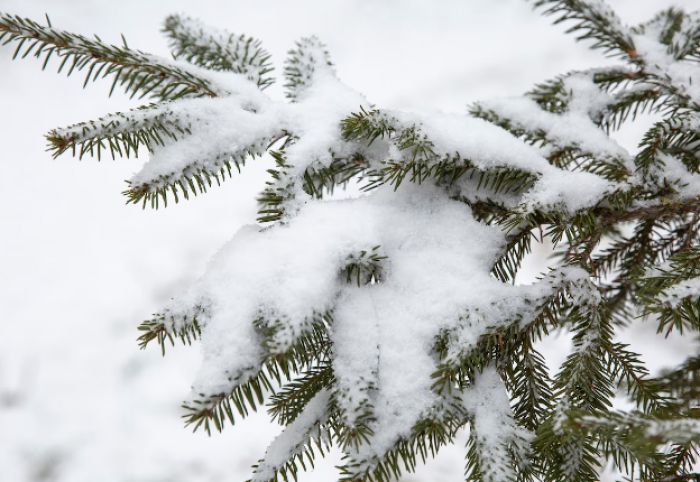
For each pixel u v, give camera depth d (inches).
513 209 54.2
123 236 136.4
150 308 120.8
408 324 53.2
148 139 54.4
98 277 127.7
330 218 54.3
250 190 141.9
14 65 168.2
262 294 52.7
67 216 142.3
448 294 53.7
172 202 142.0
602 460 70.4
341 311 53.4
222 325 52.4
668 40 59.3
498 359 53.9
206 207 139.8
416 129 54.6
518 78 146.6
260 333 52.4
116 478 96.0
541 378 54.2
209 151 54.6
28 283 127.8
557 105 58.6
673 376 56.1
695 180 54.9
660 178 55.0
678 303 51.1
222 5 180.7
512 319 53.6
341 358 52.7
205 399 51.6
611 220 55.2
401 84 154.4
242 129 55.1
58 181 150.6
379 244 54.0
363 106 56.1
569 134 57.0
